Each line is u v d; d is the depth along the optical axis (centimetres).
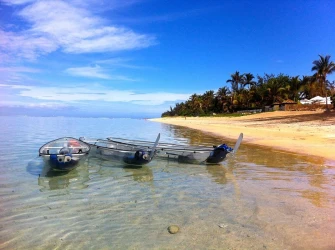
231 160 1454
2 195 829
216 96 9431
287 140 2292
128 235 585
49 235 581
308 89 7212
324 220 658
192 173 1160
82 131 3450
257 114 6278
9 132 3034
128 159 1245
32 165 1230
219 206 759
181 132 3566
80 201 788
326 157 1531
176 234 589
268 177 1095
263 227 623
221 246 539
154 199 816
